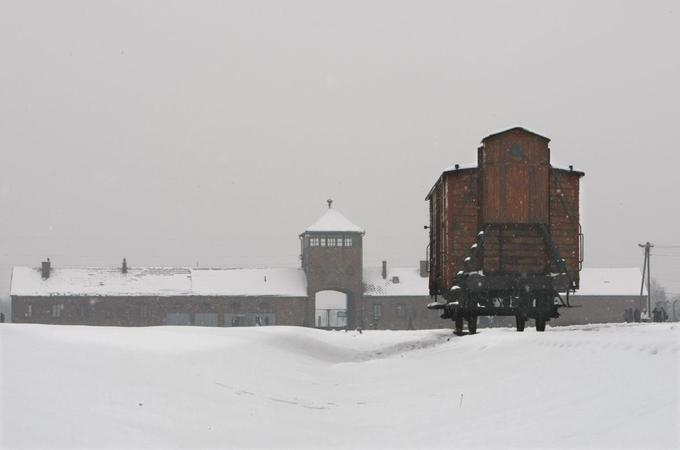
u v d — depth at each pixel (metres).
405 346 29.75
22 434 7.00
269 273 102.69
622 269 106.31
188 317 98.69
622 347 11.82
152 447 7.77
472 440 8.85
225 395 11.87
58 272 100.56
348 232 100.12
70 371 10.28
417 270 104.81
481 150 26.72
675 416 7.40
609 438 7.43
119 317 97.81
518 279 26.17
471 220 26.94
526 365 13.62
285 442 9.36
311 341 28.69
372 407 12.75
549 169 26.77
